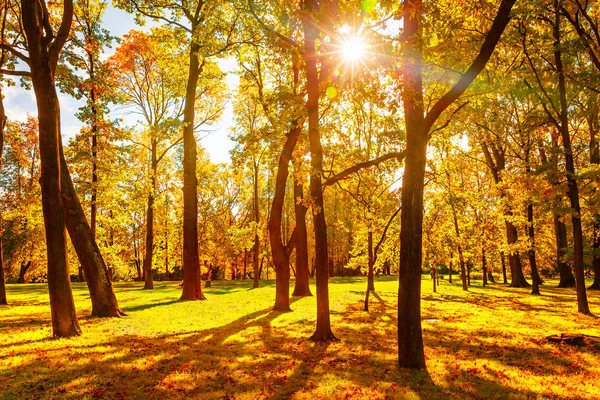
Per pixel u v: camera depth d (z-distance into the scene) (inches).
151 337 470.9
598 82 679.1
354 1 415.8
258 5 594.6
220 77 995.9
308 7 493.0
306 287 992.9
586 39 682.2
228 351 402.6
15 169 1654.8
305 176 506.9
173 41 914.7
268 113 589.9
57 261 455.8
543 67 764.0
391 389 288.2
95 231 968.3
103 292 629.3
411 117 366.3
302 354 396.5
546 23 759.1
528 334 518.3
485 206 1277.1
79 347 400.2
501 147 1400.1
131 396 267.0
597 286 1272.1
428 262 1162.6
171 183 1491.1
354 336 495.2
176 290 1192.8
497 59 587.2
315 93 488.4
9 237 1529.3
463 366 356.2
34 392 268.4
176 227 1610.5
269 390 285.0
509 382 309.6
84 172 982.4
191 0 876.0
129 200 985.5
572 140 1213.1
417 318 353.4
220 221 1879.9
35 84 452.8
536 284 1157.7
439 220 1154.0
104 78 751.7
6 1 795.4
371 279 1090.1
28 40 450.6
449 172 1027.9
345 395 273.3
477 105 560.1
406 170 363.6
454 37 469.4
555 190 723.4
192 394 273.3
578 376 326.6
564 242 1409.9
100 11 849.5
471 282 1752.0
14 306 790.5
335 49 465.7
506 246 1141.1
